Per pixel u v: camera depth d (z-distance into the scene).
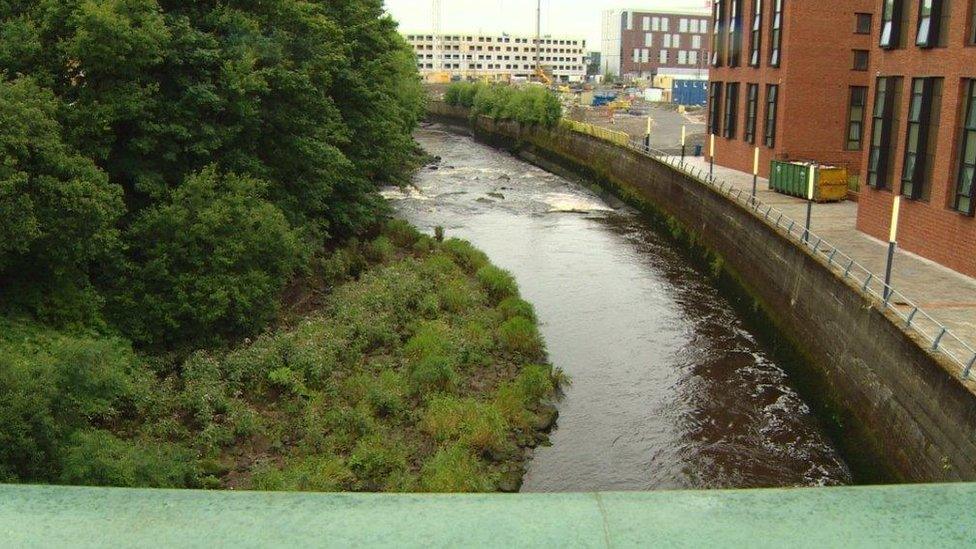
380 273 32.09
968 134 24.95
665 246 44.78
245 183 25.19
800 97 44.97
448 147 89.56
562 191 61.66
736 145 51.41
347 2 38.47
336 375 22.28
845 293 23.36
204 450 18.16
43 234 18.12
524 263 39.50
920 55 27.14
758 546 1.85
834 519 1.99
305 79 28.30
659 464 20.38
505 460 20.03
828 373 23.94
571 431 22.03
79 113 21.45
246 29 27.22
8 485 2.11
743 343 29.77
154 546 1.82
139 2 23.00
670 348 28.69
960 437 16.38
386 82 44.22
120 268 22.19
